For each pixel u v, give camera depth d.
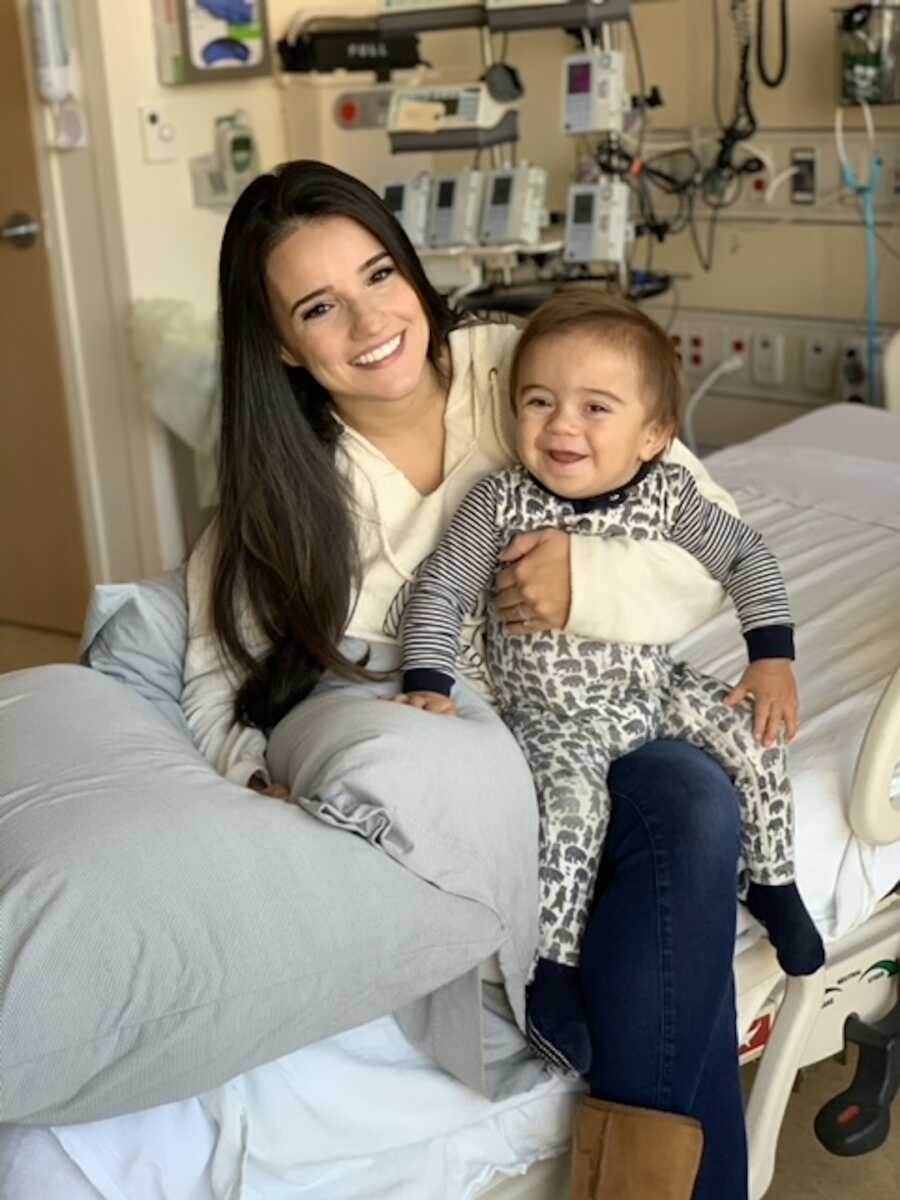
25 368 3.67
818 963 1.55
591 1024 1.41
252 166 3.54
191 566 1.69
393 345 1.54
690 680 1.58
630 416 1.47
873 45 3.03
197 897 1.19
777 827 1.52
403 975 1.28
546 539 1.50
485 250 3.12
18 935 1.14
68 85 3.29
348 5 3.67
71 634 3.87
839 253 3.31
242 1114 1.28
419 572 1.60
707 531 1.54
